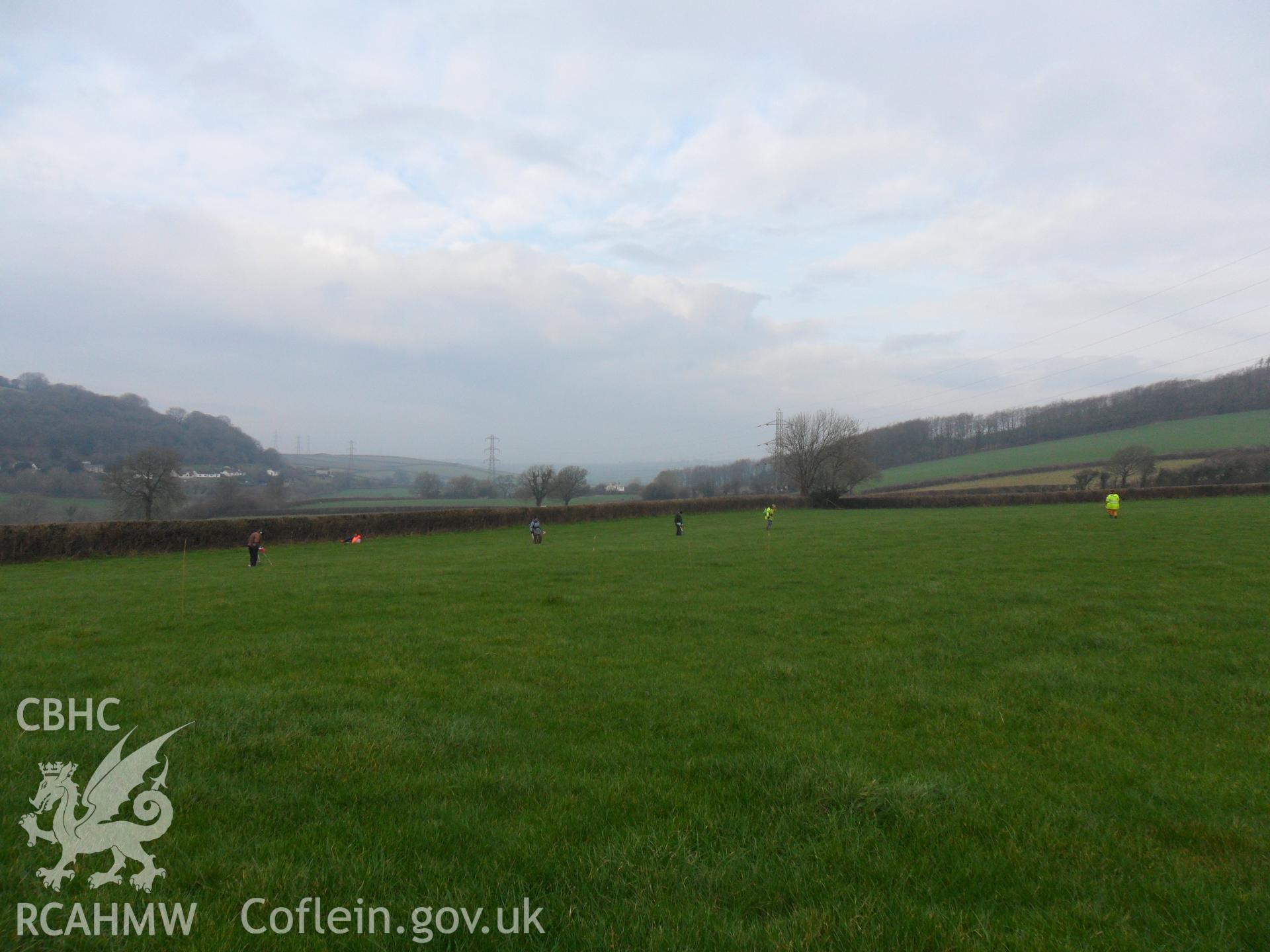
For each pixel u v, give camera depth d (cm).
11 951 379
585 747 706
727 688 930
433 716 793
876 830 516
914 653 1113
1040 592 1619
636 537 4166
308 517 4266
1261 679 933
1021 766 654
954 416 12506
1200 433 9656
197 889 443
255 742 683
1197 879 456
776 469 9319
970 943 389
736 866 468
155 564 3125
